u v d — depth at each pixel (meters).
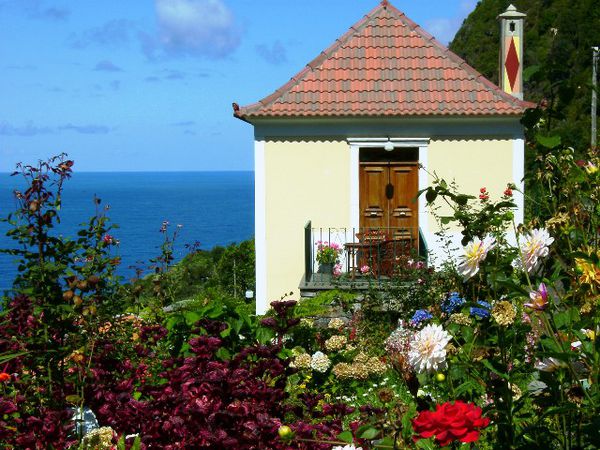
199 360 4.78
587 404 3.56
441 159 16.12
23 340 6.11
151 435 4.49
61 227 80.00
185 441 4.40
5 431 5.12
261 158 16.23
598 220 4.34
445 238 15.94
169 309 11.50
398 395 7.00
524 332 3.92
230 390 4.61
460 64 16.83
